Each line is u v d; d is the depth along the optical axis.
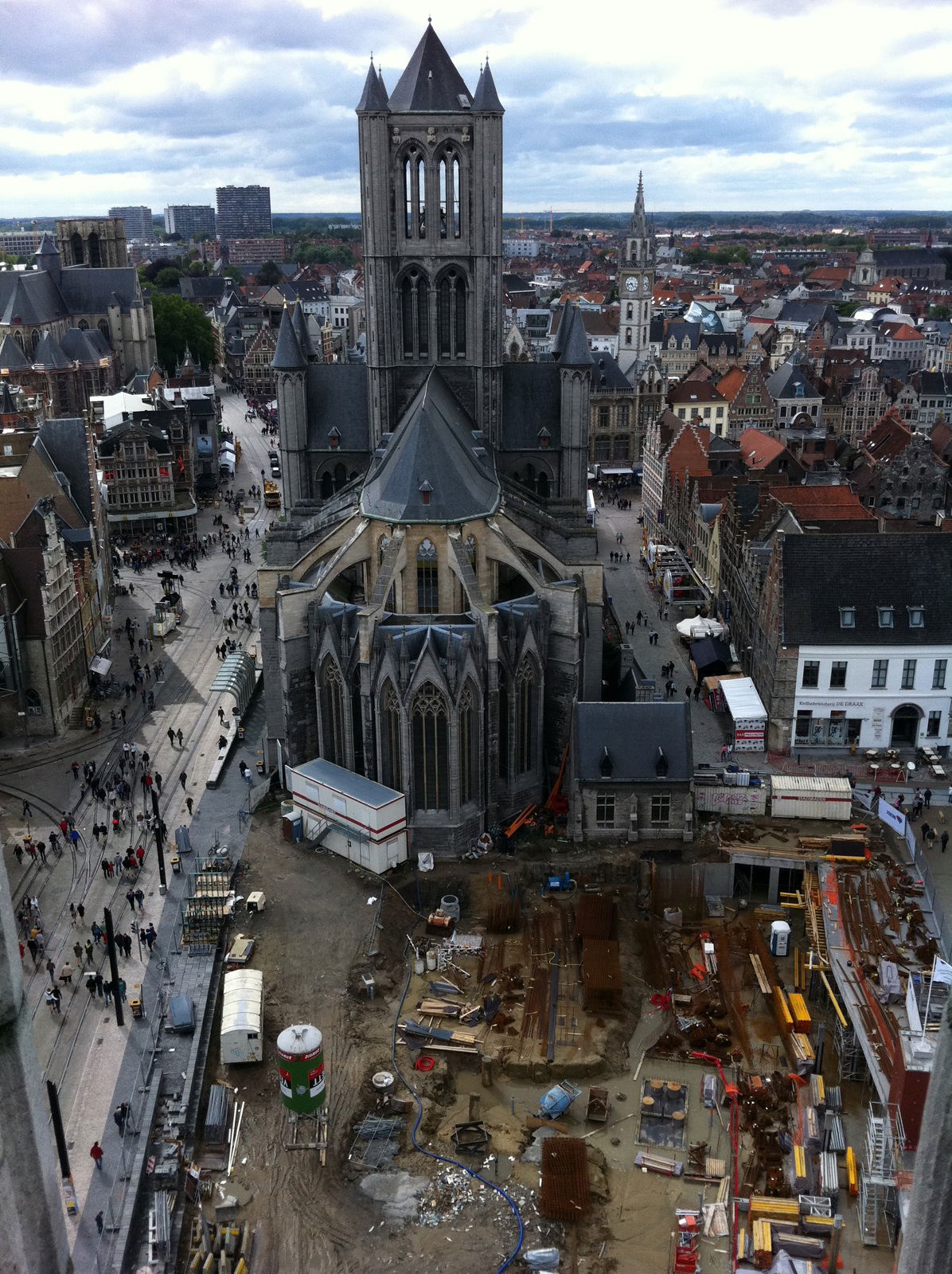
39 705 108.50
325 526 102.00
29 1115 8.79
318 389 121.00
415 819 84.62
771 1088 63.94
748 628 113.69
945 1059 8.11
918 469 163.25
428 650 81.19
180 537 174.12
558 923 78.06
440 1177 56.84
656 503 179.00
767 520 126.12
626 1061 66.38
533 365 120.94
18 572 105.81
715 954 75.56
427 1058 65.12
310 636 90.50
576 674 91.94
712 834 85.00
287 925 76.56
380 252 111.06
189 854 87.06
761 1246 52.47
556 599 91.00
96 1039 66.81
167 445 173.50
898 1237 53.34
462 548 87.94
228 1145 58.03
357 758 89.19
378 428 117.19
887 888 76.81
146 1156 57.00
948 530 129.00
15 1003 8.55
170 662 127.56
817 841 82.69
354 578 103.75
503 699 88.50
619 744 84.62
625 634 132.12
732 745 101.25
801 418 198.50
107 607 137.38
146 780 96.06
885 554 98.81
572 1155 57.47
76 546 125.56
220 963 72.94
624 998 71.06
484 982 72.19
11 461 132.25
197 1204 54.75
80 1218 53.84
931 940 70.25
